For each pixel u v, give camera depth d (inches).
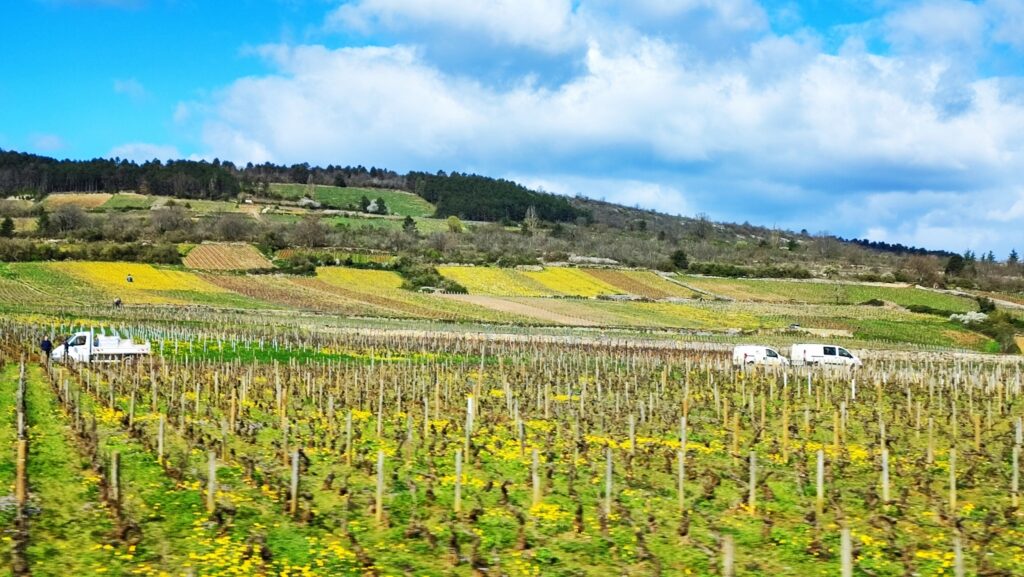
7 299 3503.9
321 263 5036.9
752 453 871.1
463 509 851.4
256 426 1253.7
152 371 1598.2
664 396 1656.0
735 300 4889.3
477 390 1493.6
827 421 1453.0
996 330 3939.5
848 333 3873.0
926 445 1242.6
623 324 3961.6
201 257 4936.0
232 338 2532.0
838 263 6899.6
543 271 5364.2
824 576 680.4
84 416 1155.9
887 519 808.9
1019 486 992.9
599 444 1185.4
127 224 5880.9
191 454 1004.6
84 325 2751.0
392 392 1660.9
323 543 716.0
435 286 4800.7
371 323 3410.4
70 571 614.5
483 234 7288.4
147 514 751.7
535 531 784.3
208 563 649.0
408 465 1035.3
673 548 742.5
